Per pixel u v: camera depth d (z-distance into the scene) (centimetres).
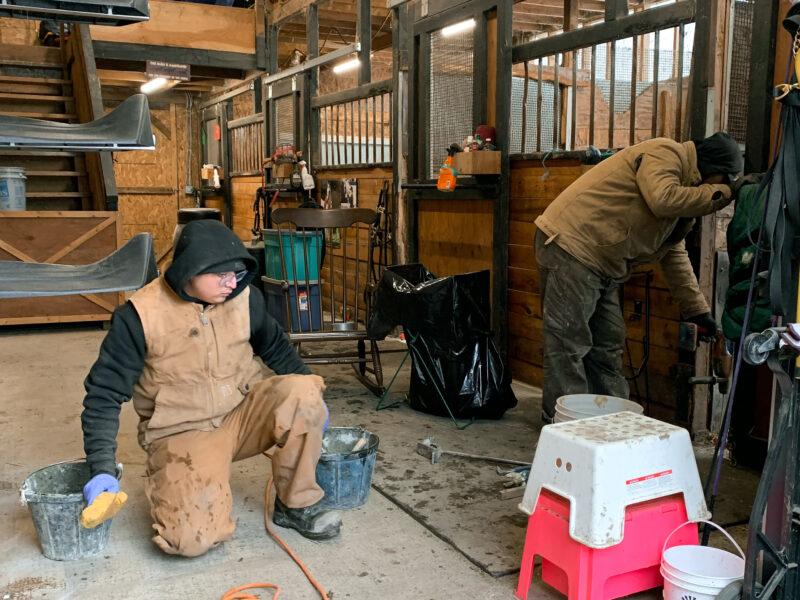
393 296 329
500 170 387
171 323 198
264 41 738
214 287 193
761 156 259
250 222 827
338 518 213
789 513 147
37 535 211
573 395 274
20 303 529
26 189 625
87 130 239
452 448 293
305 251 366
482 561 199
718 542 211
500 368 331
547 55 364
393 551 206
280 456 210
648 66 543
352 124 575
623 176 279
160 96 995
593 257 289
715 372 300
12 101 640
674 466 175
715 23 274
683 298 283
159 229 1016
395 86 492
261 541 211
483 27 399
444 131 445
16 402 357
